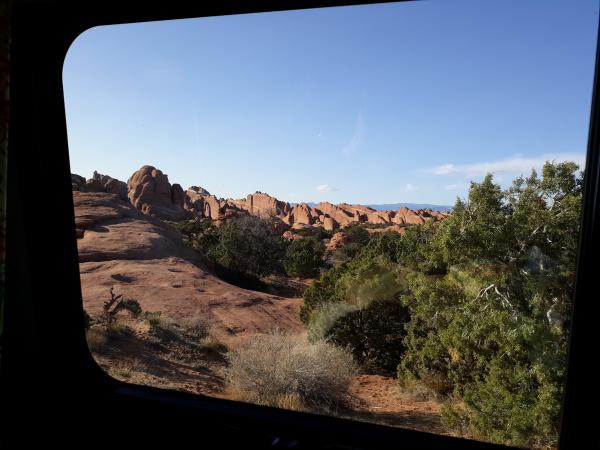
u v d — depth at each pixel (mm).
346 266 4711
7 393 2361
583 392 1620
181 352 4875
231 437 2035
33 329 2486
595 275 1594
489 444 1865
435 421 2580
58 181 2498
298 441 1975
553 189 2123
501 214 2531
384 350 3760
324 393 2977
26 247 2461
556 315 2270
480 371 2643
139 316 6082
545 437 2199
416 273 3449
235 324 6113
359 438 1956
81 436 2180
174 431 2119
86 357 2646
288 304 7316
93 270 8086
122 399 2391
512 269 2578
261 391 3047
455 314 2895
